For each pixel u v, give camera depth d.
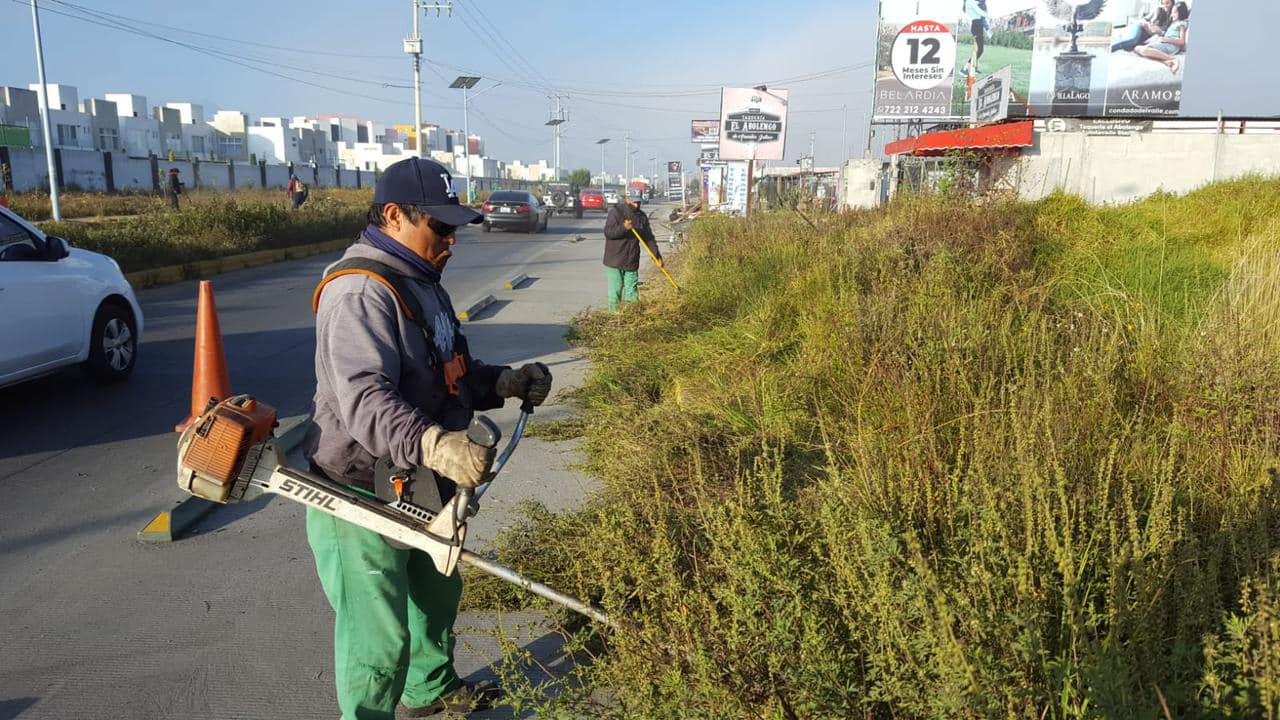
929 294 5.53
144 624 3.45
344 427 2.24
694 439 4.48
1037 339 4.61
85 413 6.45
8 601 3.63
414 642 2.73
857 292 6.18
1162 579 2.34
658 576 2.78
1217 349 4.02
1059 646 2.30
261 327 10.20
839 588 2.48
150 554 4.10
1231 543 2.58
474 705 2.83
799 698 2.18
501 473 5.12
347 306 2.12
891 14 30.02
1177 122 23.20
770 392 4.98
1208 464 3.37
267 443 2.20
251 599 3.66
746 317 7.30
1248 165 21.03
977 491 2.84
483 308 11.51
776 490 3.07
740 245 10.78
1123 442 3.48
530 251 22.06
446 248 2.34
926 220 7.95
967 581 2.32
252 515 4.58
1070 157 20.97
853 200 29.67
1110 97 29.47
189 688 3.03
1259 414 3.53
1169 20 28.92
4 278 6.02
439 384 2.30
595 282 14.99
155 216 18.58
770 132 22.81
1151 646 2.20
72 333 6.69
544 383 2.69
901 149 22.45
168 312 11.22
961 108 30.03
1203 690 2.09
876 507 2.91
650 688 2.37
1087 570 2.57
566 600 2.45
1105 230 8.27
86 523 4.45
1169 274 6.66
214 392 5.21
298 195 27.47
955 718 1.97
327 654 3.25
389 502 2.23
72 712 2.88
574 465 5.21
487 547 4.01
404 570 2.37
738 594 2.55
